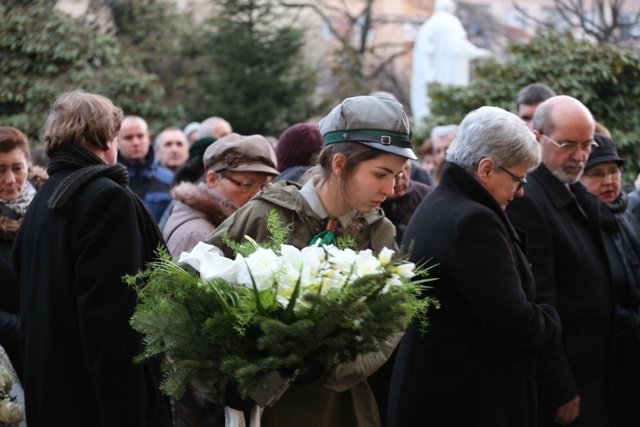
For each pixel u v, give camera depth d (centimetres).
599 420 529
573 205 531
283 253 350
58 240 416
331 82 2814
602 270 534
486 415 434
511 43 1110
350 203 389
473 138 452
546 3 4044
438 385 438
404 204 593
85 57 1541
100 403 407
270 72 1955
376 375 507
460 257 430
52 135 432
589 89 1001
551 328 448
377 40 3581
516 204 516
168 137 1047
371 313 335
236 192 558
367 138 382
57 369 415
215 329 341
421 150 999
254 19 1991
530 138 454
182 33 2177
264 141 569
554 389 497
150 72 2147
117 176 425
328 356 343
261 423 381
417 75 1978
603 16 1867
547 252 511
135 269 410
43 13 1494
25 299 430
